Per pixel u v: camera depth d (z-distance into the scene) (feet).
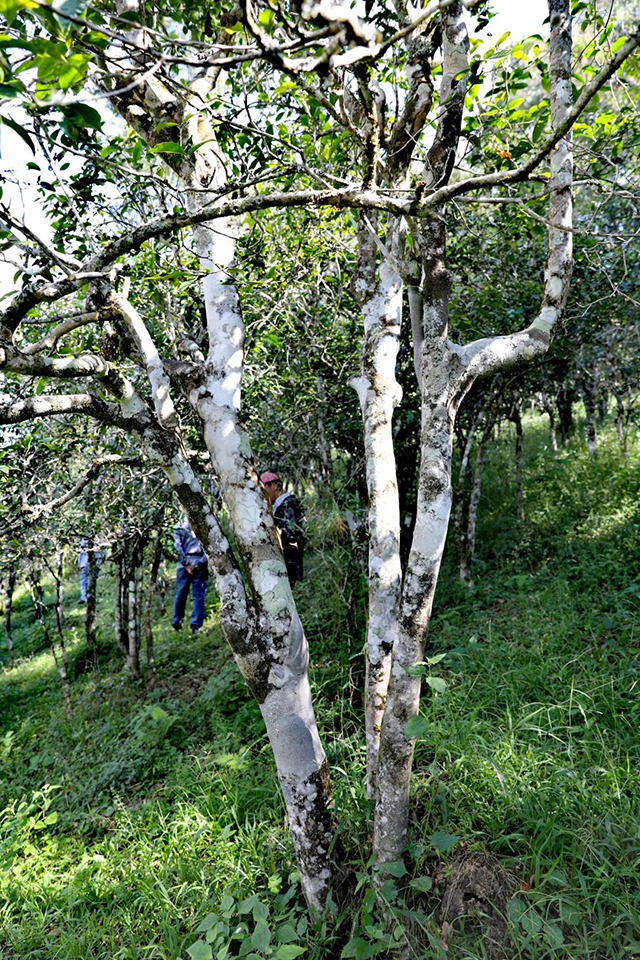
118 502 18.25
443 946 8.32
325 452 18.35
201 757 15.71
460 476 22.29
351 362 18.40
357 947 7.84
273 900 10.03
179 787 13.98
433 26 8.34
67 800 16.12
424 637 8.15
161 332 14.90
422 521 8.04
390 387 11.19
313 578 20.77
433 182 7.57
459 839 9.80
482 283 20.11
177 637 26.40
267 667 8.78
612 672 13.66
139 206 10.52
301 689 8.95
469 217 18.47
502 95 11.07
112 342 9.39
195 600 25.48
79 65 3.94
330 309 17.97
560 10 8.47
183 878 11.13
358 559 17.53
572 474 28.35
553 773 10.51
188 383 9.41
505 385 20.81
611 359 27.32
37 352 7.62
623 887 8.54
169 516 20.07
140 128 8.69
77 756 18.39
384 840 8.77
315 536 18.10
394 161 8.76
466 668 15.24
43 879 12.66
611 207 18.62
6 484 15.70
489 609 19.29
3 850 13.66
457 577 22.61
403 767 8.48
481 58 10.27
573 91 9.17
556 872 8.80
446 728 12.35
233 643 8.80
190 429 17.02
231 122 6.13
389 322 11.33
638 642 14.78
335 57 3.95
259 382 17.38
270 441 19.13
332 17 3.81
